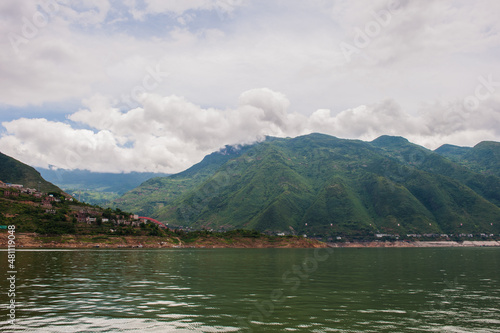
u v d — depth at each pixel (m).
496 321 32.09
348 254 169.75
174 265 90.38
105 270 73.88
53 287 49.50
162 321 31.58
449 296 44.81
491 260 119.31
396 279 62.88
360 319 32.69
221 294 45.50
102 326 29.72
